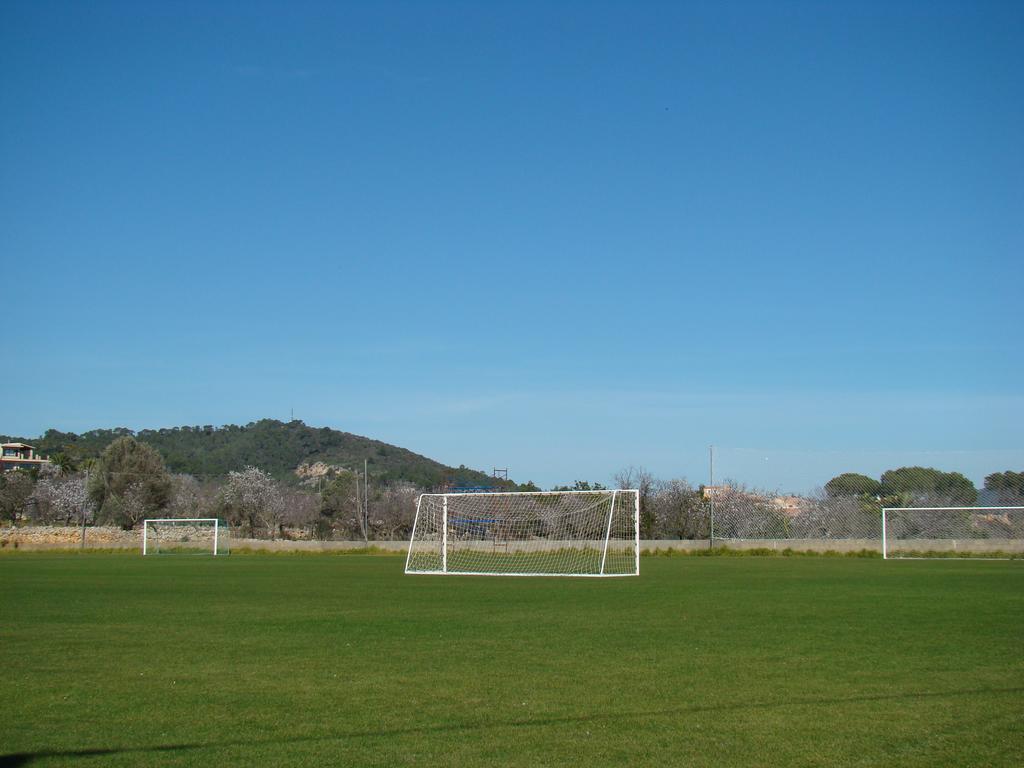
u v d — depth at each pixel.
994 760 7.45
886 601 20.59
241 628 16.23
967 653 12.84
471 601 21.47
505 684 10.73
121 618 17.92
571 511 48.16
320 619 17.64
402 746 7.98
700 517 52.94
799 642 14.03
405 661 12.42
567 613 18.56
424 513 46.94
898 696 9.91
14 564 40.34
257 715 9.20
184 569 35.94
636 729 8.53
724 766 7.34
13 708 9.56
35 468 108.69
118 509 80.69
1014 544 44.03
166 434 176.00
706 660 12.35
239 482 85.62
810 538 47.62
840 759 7.51
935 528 45.84
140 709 9.49
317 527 74.44
